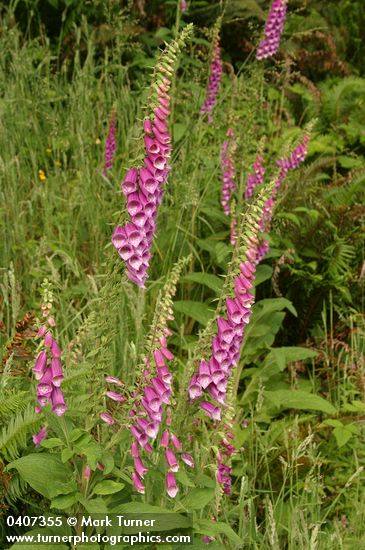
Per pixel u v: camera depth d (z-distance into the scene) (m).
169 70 1.81
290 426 2.86
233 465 2.78
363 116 4.97
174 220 3.41
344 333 3.42
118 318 2.85
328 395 3.12
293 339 3.56
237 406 2.98
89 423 1.93
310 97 5.14
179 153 3.77
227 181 3.29
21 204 3.62
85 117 4.29
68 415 2.01
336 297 3.53
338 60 5.41
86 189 3.63
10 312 3.04
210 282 3.17
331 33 5.73
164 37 4.61
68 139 4.26
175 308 3.18
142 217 1.81
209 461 2.29
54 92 4.66
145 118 1.81
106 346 1.93
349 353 3.33
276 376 3.17
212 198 3.73
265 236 3.09
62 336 2.77
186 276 3.18
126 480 1.90
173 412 2.00
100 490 1.86
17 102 4.36
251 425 2.77
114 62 4.69
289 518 2.47
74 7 5.13
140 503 1.88
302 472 2.72
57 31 5.38
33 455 1.90
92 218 3.53
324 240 3.56
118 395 1.91
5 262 3.26
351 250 3.47
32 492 2.23
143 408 1.88
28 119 4.36
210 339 1.91
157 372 1.86
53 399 1.83
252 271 1.89
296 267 3.50
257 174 3.24
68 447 1.87
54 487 1.85
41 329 1.83
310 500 2.68
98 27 5.09
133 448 1.89
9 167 3.75
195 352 1.93
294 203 3.71
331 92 5.03
